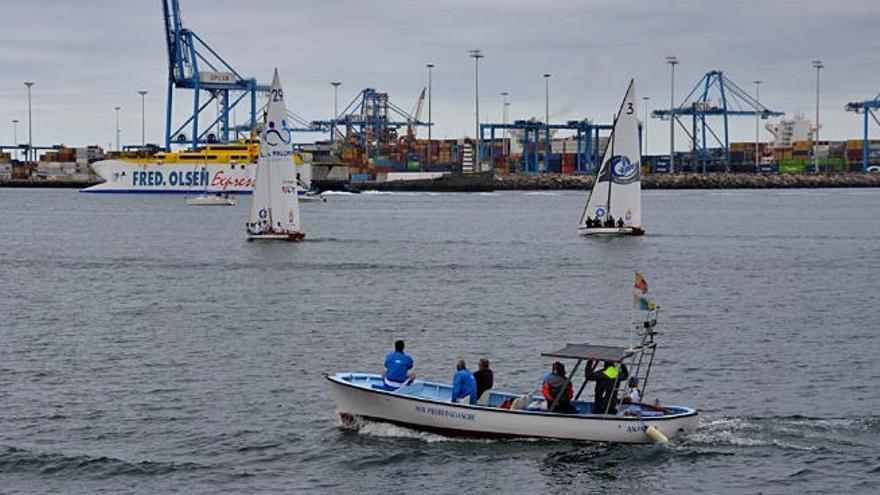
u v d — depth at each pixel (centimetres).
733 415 4403
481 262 11025
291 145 13238
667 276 9644
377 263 10875
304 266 10550
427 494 3553
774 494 3556
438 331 6500
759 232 15825
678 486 3619
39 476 3697
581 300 7962
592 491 3578
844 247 13038
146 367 5356
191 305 7656
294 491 3572
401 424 4069
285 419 4338
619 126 13525
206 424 4281
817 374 5200
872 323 6800
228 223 18600
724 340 6150
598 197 13838
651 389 4881
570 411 4012
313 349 5878
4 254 12188
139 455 3909
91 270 10256
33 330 6512
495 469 3741
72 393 4797
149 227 17450
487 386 4106
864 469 3769
